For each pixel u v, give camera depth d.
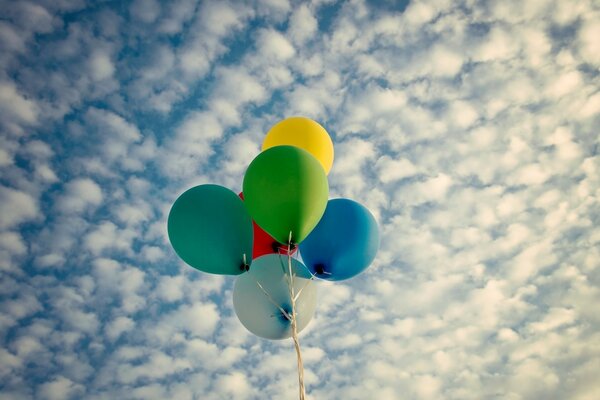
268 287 3.35
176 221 3.37
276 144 3.87
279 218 3.16
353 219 3.56
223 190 3.50
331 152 3.94
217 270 3.39
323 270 3.53
